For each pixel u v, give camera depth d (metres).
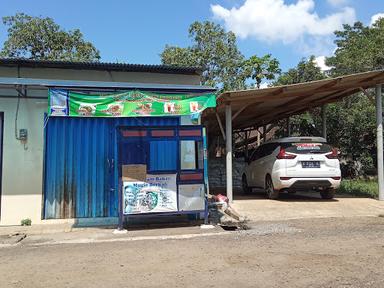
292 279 5.49
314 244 7.51
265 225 9.62
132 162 9.77
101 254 7.06
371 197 13.84
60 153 10.54
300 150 12.41
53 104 9.20
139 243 7.96
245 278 5.57
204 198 9.60
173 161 10.85
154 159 10.78
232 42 29.73
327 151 12.48
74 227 9.79
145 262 6.46
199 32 29.72
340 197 13.85
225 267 6.10
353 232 8.62
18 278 5.75
